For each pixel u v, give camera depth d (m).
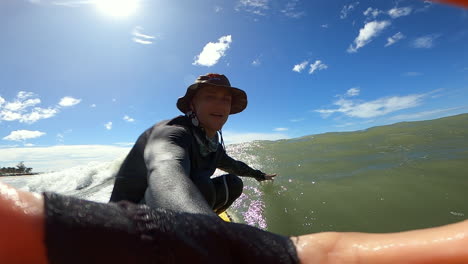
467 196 2.60
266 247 0.48
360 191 3.12
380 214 2.53
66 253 0.32
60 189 4.51
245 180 4.32
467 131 5.14
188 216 0.46
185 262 0.39
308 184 3.61
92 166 5.72
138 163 1.93
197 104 2.22
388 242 0.49
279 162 5.01
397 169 3.70
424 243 0.46
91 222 0.35
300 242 0.51
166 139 1.67
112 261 0.34
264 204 3.17
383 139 5.59
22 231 0.31
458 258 0.43
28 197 0.34
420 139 5.12
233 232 0.47
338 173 3.95
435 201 2.62
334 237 0.53
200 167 2.22
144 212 0.41
